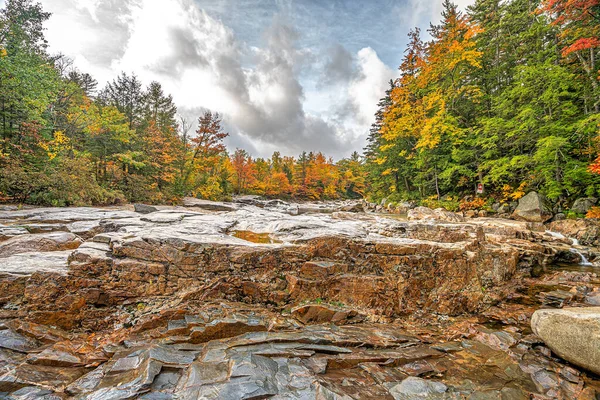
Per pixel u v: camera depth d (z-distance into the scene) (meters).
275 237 8.52
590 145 17.58
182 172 34.81
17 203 16.62
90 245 6.68
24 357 3.90
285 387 3.49
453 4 29.08
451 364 4.71
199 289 5.96
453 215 19.98
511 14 24.38
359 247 7.40
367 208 33.47
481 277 8.77
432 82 26.33
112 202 23.03
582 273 10.84
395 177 33.09
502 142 22.70
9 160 17.56
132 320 5.21
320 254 7.16
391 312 6.55
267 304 6.17
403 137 28.70
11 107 20.25
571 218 17.38
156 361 3.84
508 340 5.62
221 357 4.06
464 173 23.81
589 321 4.56
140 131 31.38
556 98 18.58
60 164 20.92
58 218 11.05
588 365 4.46
